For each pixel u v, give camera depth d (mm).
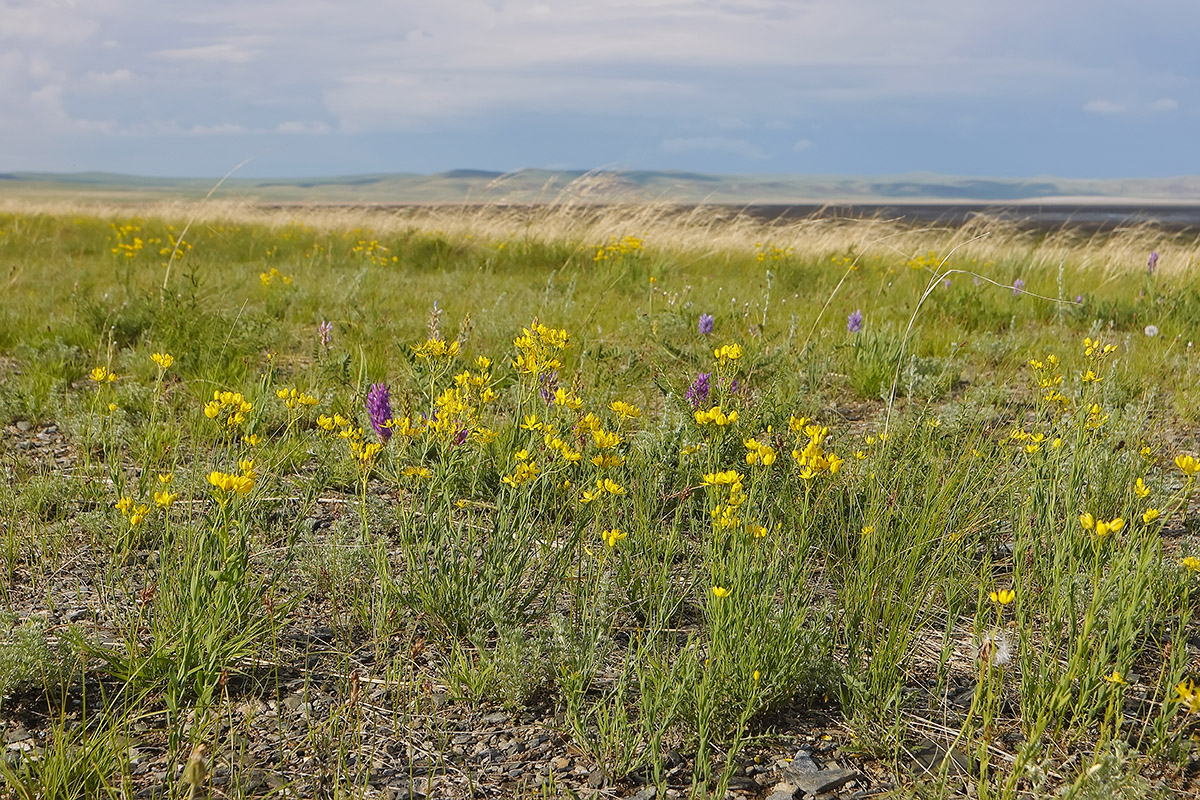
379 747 2477
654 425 4688
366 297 10336
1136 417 5047
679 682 2605
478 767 2410
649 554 3434
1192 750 2471
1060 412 4496
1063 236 16109
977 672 2879
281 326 8086
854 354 7086
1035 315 9984
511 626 3057
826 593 3373
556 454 3441
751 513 3316
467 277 13039
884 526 3473
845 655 2963
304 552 3447
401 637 3064
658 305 9891
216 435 4824
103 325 7828
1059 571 3006
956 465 3938
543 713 2672
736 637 2645
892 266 13094
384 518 3904
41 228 19266
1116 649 2902
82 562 3512
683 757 2477
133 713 2572
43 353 7164
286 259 15594
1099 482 3932
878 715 2615
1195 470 2750
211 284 10805
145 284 10578
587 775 2383
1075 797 2125
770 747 2533
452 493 3346
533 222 16656
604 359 5785
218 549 2957
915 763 2453
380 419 4301
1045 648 2758
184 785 2244
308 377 6148
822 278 12164
